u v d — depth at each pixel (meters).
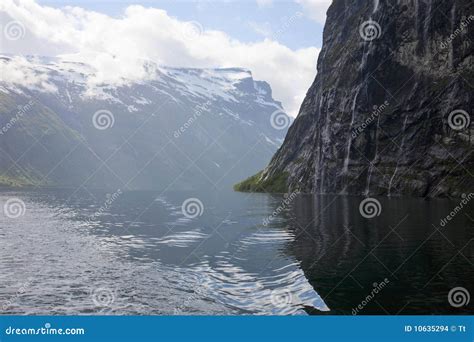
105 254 43.56
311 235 51.81
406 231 50.06
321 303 24.50
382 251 38.75
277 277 31.55
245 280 31.27
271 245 46.34
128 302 26.47
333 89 168.50
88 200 167.12
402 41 145.88
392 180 133.12
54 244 50.66
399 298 24.64
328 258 36.97
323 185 163.88
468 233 46.97
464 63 129.50
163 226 70.56
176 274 33.88
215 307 25.23
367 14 173.00
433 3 138.75
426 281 27.86
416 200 107.25
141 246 48.88
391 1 151.12
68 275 33.88
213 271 34.72
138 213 100.25
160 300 26.77
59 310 25.12
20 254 43.81
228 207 114.69
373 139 144.25
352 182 147.12
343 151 156.38
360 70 156.38
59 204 138.38
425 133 130.75
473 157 119.19
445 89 130.12
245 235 55.66
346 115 158.38
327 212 81.62
